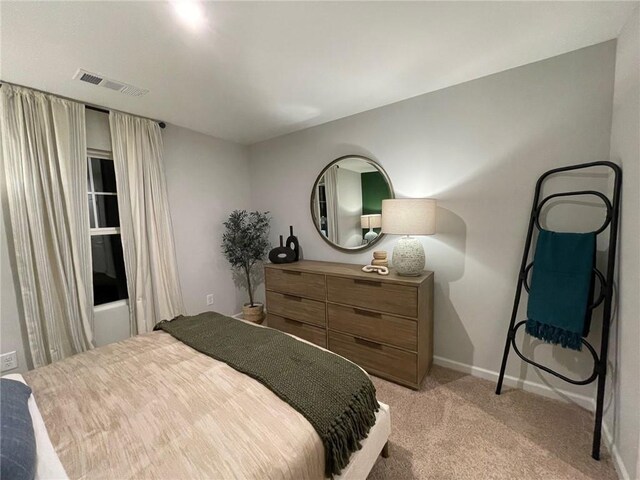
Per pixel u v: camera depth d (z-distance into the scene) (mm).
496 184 2018
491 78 1976
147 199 2596
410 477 1370
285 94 2219
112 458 866
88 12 1265
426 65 1844
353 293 2287
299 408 1063
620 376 1411
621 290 1439
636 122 1310
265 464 847
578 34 1548
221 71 1843
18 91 1888
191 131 3033
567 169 1686
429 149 2277
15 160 1879
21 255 1908
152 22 1358
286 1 1257
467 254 2170
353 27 1456
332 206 2924
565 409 1796
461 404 1877
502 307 2059
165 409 1074
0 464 697
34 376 1307
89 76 1829
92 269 2283
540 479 1347
